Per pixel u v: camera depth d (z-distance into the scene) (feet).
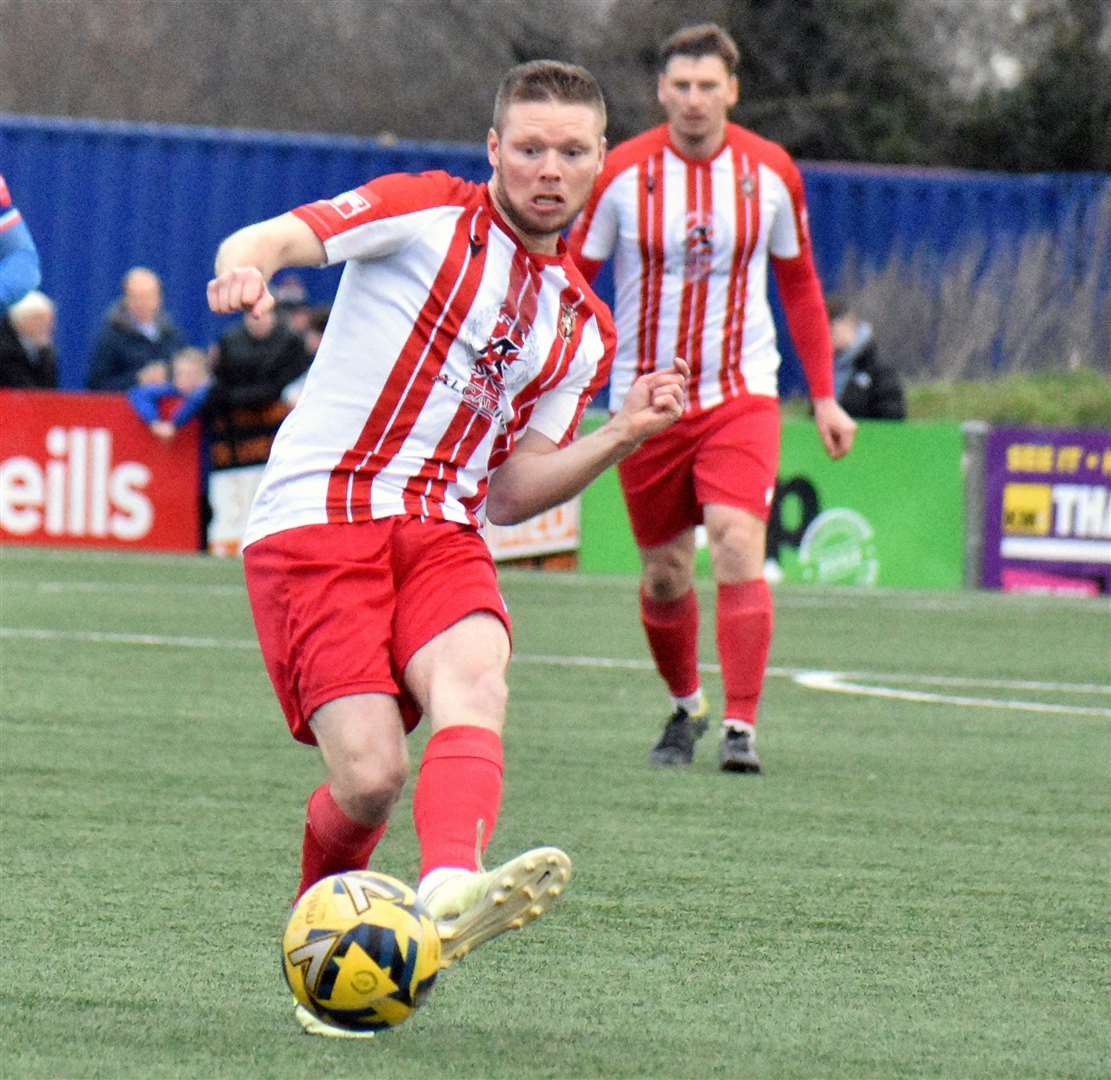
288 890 56.44
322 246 43.34
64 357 237.86
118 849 61.52
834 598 160.25
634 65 341.82
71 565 160.25
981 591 172.04
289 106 372.58
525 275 45.73
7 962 47.73
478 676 43.01
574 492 46.73
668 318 82.69
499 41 361.30
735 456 81.76
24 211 236.63
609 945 51.16
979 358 268.82
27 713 89.51
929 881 60.39
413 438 45.09
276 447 45.44
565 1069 40.14
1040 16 366.02
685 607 82.74
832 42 349.00
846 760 84.89
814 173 265.13
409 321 44.80
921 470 172.24
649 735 90.43
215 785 73.41
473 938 39.75
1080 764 85.20
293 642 43.75
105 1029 42.24
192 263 239.50
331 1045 41.45
